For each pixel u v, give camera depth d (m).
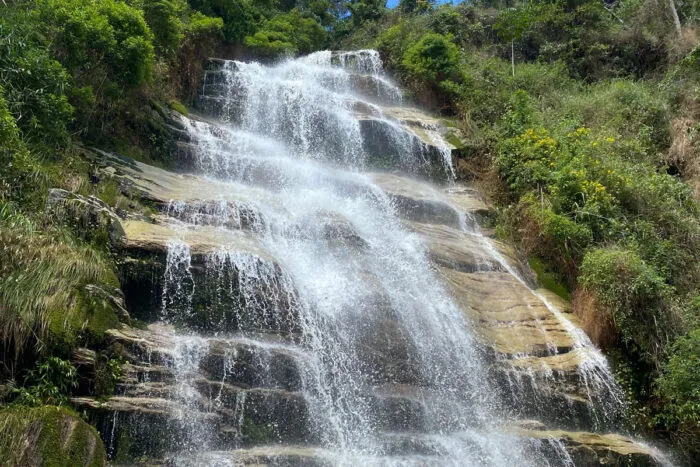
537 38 22.84
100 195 8.74
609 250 11.11
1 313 5.82
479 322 9.77
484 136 15.45
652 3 21.53
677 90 16.86
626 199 12.59
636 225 11.92
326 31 25.73
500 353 9.20
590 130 15.35
